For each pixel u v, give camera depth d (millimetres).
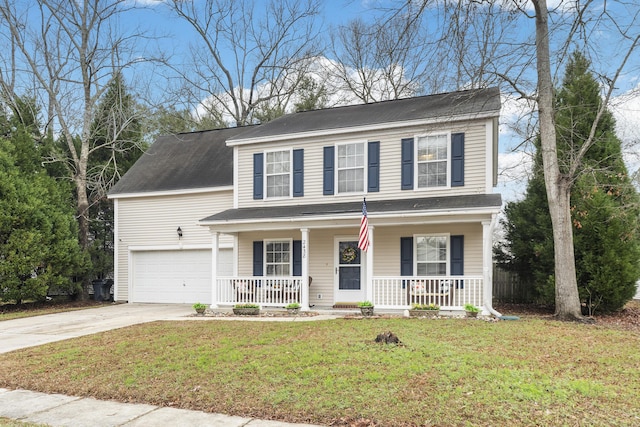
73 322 13375
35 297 17016
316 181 15656
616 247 13156
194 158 20391
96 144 24891
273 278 14406
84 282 19938
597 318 12867
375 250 14648
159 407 5902
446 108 14758
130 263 19359
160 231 18891
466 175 13875
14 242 16109
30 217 16656
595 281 13062
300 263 15672
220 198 17984
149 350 8703
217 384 6480
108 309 16766
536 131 14969
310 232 15586
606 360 7277
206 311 14828
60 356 8594
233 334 10055
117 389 6574
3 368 7977
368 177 14969
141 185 19453
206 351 8359
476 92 13141
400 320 11430
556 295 12227
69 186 20094
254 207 16359
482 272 13391
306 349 8156
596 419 4879
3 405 6180
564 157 13789
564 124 14680
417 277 12797
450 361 7098
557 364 7031
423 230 14141
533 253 14867
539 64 12672
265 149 16438
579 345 8391
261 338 9406
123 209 19594
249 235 16438
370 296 12938
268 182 16375
